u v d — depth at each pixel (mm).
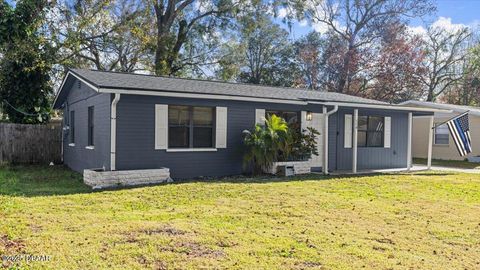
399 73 27219
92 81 9531
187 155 10625
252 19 24656
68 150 14180
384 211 6562
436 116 19828
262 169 11719
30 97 15875
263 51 34938
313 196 7785
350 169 14016
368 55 27547
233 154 11438
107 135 9703
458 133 13242
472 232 5375
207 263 3898
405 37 27547
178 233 4883
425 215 6348
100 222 5371
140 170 9391
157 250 4238
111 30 19984
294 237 4863
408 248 4605
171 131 10445
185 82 12164
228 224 5410
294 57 34000
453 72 32312
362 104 12648
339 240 4812
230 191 8234
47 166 14172
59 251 4125
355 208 6727
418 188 9312
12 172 11883
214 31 25047
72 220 5461
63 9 18625
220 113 11148
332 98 13680
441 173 13156
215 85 12539
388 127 14922
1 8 15359
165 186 8883
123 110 9562
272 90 13633
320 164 13281
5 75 15438
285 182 9844
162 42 22656
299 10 24906
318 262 4012
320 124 13250
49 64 16438
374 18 27875
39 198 7188
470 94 32469
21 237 4582
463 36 31781
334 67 28797
